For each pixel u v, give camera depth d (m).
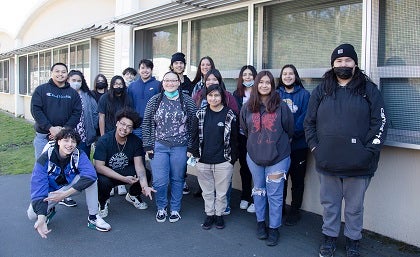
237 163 5.38
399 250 3.47
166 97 4.12
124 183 4.38
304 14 4.45
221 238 3.78
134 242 3.68
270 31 4.84
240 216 4.38
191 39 6.11
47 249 3.52
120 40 7.53
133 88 5.34
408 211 3.56
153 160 4.14
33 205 3.56
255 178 3.71
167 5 5.48
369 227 3.86
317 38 4.32
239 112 4.19
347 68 3.08
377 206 3.78
